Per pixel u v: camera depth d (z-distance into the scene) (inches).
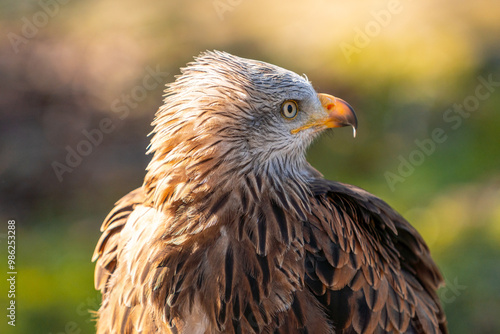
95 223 587.8
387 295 251.1
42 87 733.3
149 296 237.3
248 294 231.0
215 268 232.2
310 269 238.4
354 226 248.7
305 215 243.1
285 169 252.5
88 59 785.6
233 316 231.5
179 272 233.6
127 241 256.8
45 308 471.5
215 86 243.6
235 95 243.4
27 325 455.8
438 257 490.9
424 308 269.1
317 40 736.3
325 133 276.7
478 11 723.4
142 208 259.6
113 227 272.4
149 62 773.3
